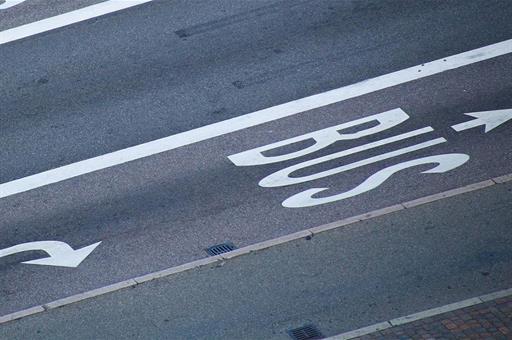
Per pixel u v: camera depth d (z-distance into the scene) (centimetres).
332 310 2766
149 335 2755
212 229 3058
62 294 2909
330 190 3134
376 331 2652
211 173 3234
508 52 3534
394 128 3316
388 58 3559
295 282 2855
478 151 3203
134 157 3319
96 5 3878
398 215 3016
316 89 3478
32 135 3428
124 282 2911
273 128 3366
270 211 3089
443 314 2670
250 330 2738
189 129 3391
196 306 2819
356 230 2986
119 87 3562
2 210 3191
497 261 2847
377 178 3152
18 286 2948
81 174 3284
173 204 3148
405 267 2861
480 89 3416
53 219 3144
